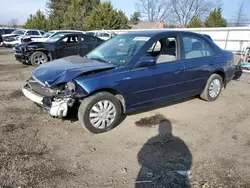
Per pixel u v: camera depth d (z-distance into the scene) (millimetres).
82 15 41156
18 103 4988
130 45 4230
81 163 2891
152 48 4453
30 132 3668
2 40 21609
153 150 3244
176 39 4473
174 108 4914
